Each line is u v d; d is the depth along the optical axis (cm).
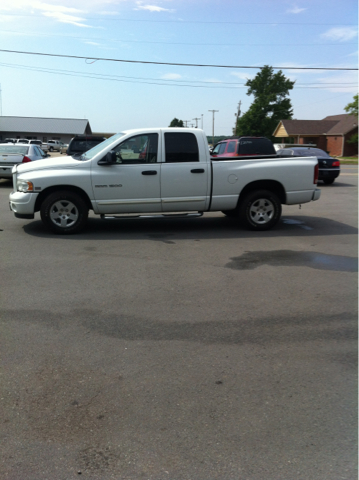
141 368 368
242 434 289
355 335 432
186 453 272
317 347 407
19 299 516
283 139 6669
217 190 873
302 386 345
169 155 855
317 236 871
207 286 569
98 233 880
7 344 407
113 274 614
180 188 860
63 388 339
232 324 454
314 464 263
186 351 397
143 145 850
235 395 332
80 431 292
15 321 456
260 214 911
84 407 317
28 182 833
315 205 1303
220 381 351
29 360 379
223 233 892
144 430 293
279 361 382
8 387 340
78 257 700
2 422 300
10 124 7906
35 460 266
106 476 254
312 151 1923
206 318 468
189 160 861
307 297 532
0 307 493
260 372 364
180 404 321
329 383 349
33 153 1745
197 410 314
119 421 302
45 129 7919
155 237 849
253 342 416
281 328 446
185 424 299
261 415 309
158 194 859
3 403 321
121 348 402
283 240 834
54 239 821
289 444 280
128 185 847
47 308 491
